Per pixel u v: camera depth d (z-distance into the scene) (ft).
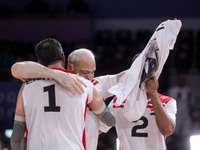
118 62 65.87
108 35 72.23
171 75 68.90
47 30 72.69
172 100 22.12
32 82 18.99
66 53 65.87
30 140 18.24
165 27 20.44
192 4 79.15
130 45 70.64
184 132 51.52
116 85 21.13
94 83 22.53
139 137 21.61
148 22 79.51
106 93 22.61
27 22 72.69
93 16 79.71
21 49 68.03
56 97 18.51
